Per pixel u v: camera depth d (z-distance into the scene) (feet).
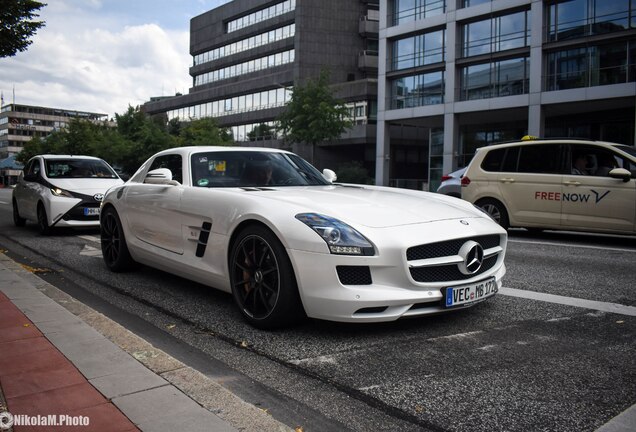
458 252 11.36
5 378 8.23
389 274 10.50
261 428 6.92
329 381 8.91
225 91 210.79
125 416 7.05
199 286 16.21
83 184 30.50
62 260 21.06
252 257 11.82
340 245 10.37
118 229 17.85
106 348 9.61
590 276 17.69
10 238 28.43
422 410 7.84
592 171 27.17
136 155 156.97
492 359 9.82
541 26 91.35
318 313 10.62
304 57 179.52
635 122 89.71
